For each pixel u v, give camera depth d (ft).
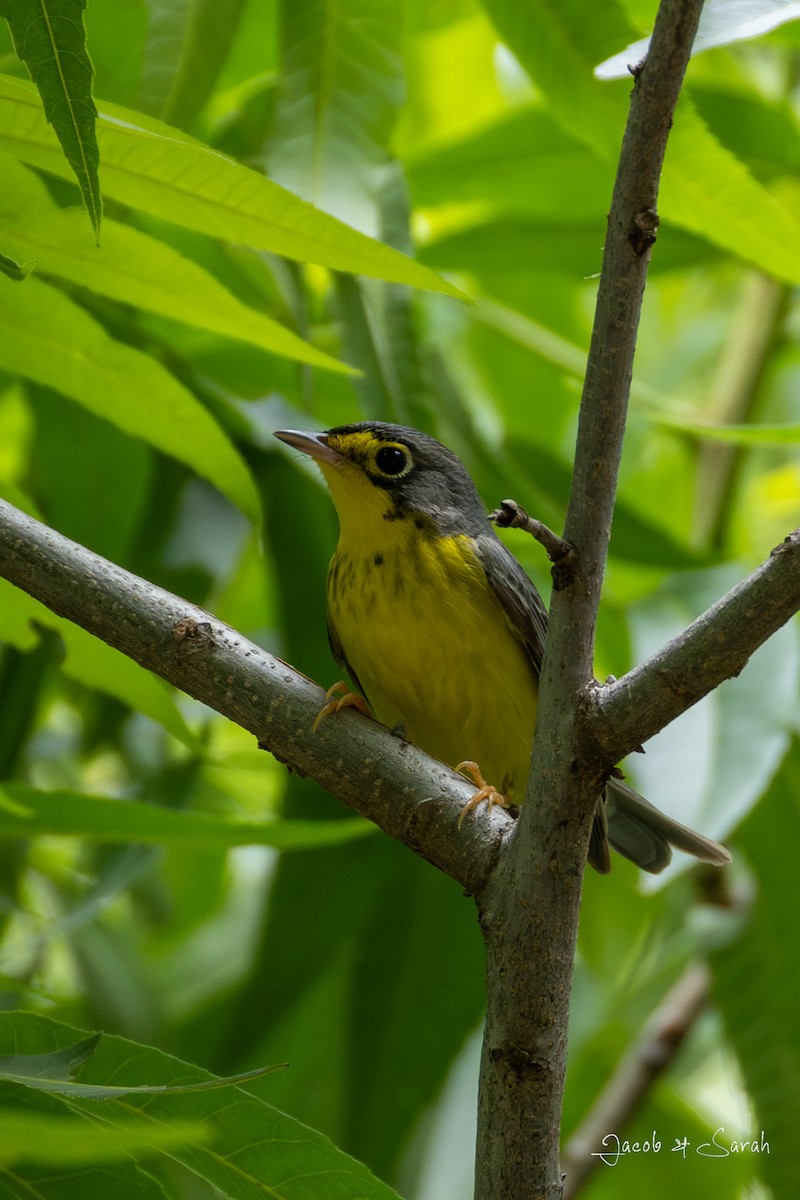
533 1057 18.54
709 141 25.64
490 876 19.53
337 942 35.01
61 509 35.09
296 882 35.29
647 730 18.13
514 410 45.06
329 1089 37.45
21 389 37.29
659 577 37.70
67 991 42.80
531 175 41.47
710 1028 48.91
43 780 42.22
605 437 18.07
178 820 23.30
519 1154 18.48
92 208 15.46
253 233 18.99
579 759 18.43
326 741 21.09
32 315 22.82
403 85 26.45
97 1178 15.94
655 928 42.86
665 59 16.76
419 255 41.45
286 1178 17.29
